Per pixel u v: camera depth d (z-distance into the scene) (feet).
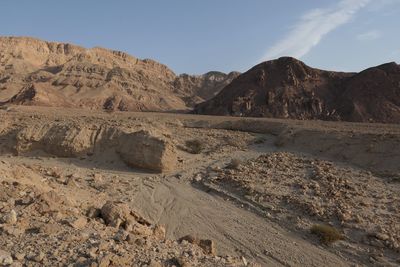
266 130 163.02
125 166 99.04
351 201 69.77
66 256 27.71
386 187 78.43
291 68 318.86
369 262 51.57
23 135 111.45
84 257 27.73
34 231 33.19
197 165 101.76
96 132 110.22
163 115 218.79
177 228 61.72
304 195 73.61
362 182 81.97
